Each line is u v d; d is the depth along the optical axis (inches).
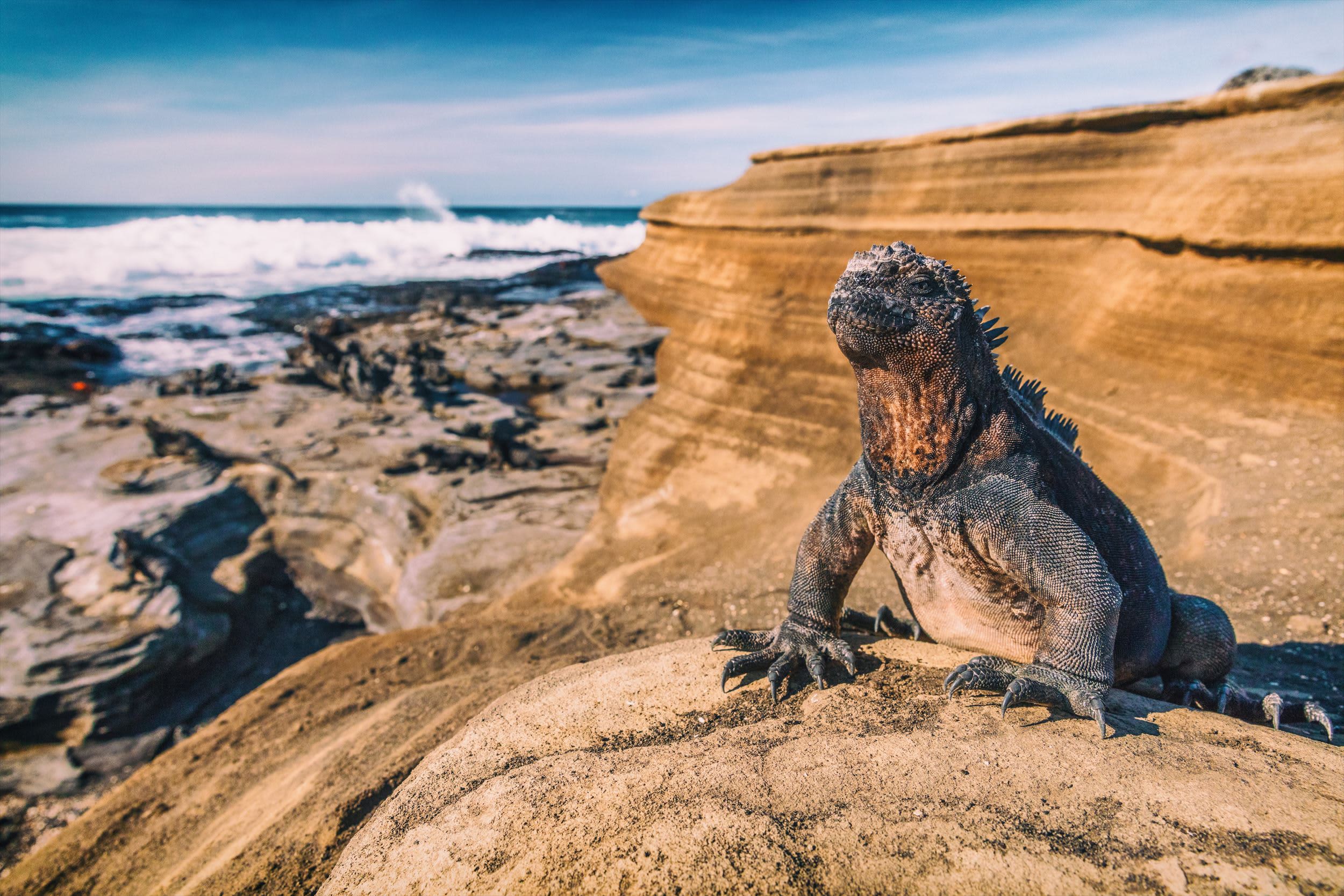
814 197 678.5
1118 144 522.9
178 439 850.8
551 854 84.0
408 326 1512.1
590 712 115.5
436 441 840.9
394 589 693.9
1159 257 465.1
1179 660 135.3
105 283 2529.5
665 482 660.1
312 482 778.8
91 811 239.6
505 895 80.4
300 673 355.6
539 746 109.1
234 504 764.0
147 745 551.5
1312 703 130.8
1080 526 119.0
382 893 83.7
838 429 598.9
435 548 652.7
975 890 74.6
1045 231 546.9
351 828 147.9
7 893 203.0
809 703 114.0
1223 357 413.4
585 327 1301.7
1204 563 290.4
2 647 559.5
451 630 399.5
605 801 90.7
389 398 990.4
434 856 86.4
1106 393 454.6
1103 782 88.0
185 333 1590.8
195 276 2733.8
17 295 2212.1
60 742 543.5
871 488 120.8
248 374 1189.1
